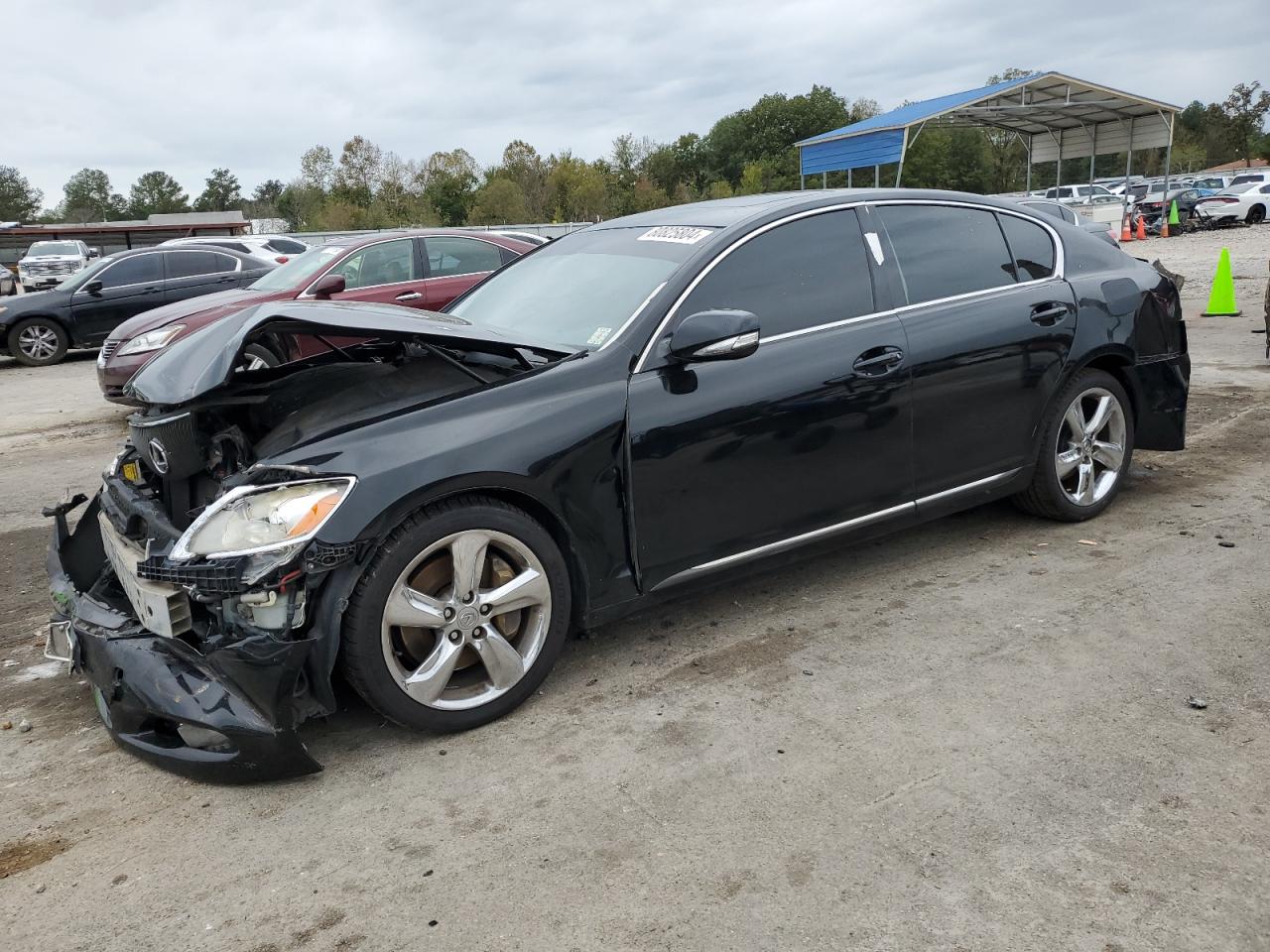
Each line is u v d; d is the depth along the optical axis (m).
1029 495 4.62
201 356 3.28
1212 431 6.45
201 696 2.83
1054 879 2.34
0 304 14.17
